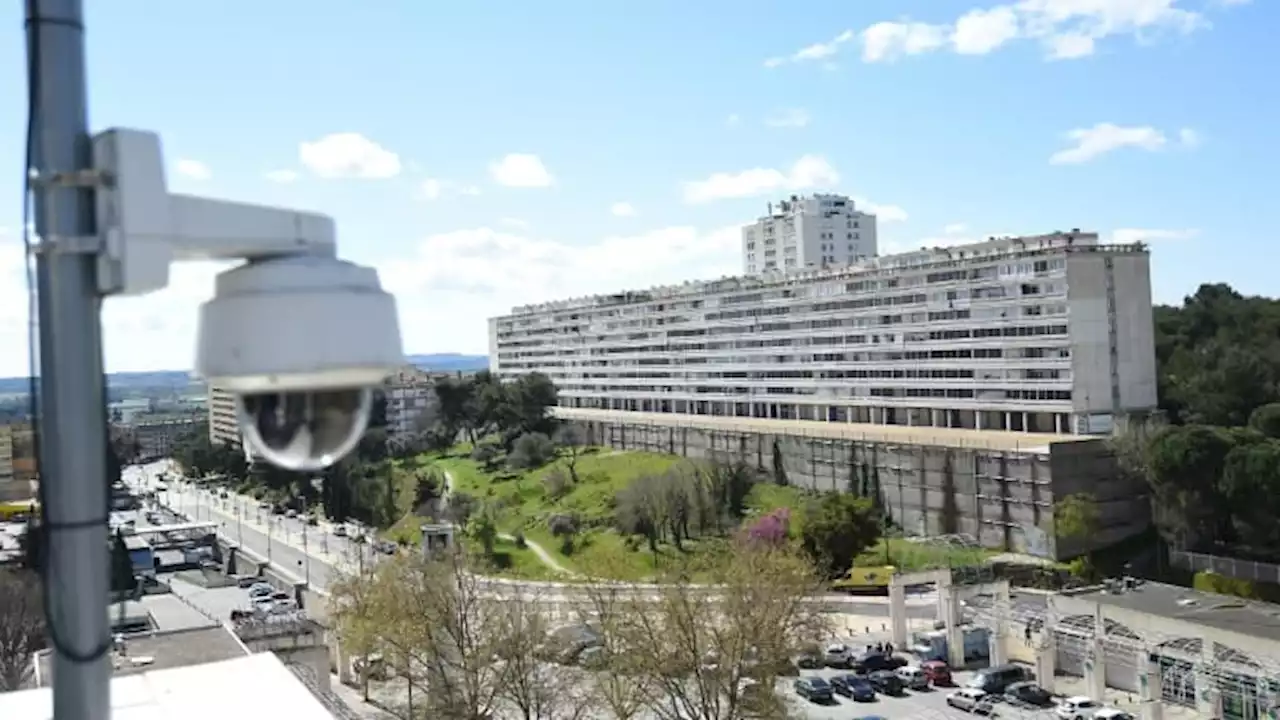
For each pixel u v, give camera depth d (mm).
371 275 6137
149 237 5297
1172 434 72625
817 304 116688
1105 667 50031
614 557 66188
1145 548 74750
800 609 49156
